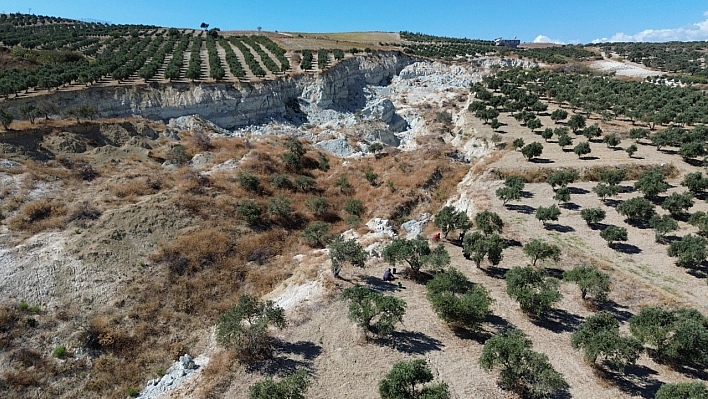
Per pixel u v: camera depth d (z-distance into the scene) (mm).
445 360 21281
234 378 20672
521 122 66188
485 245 28578
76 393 23109
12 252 30109
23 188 37000
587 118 66938
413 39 161750
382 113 78625
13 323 25500
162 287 30641
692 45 164875
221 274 33156
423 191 47188
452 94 94062
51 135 45281
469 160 57188
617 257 30406
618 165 45281
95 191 39781
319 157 60031
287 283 31672
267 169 52000
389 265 31062
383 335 23031
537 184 43562
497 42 179250
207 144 55719
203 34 132875
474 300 22688
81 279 29281
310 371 20828
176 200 39562
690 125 59344
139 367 25125
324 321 24594
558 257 30062
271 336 23438
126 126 52406
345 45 123688
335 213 45469
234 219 40062
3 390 22281
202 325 28953
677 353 20000
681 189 40219
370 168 55656
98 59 75000
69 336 25578
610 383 19609
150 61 79062
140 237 34344
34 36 93312
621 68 124500
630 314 24953
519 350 18469
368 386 19797
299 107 79938
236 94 68562
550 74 103562
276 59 98188
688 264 28812
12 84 52219
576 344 20641
